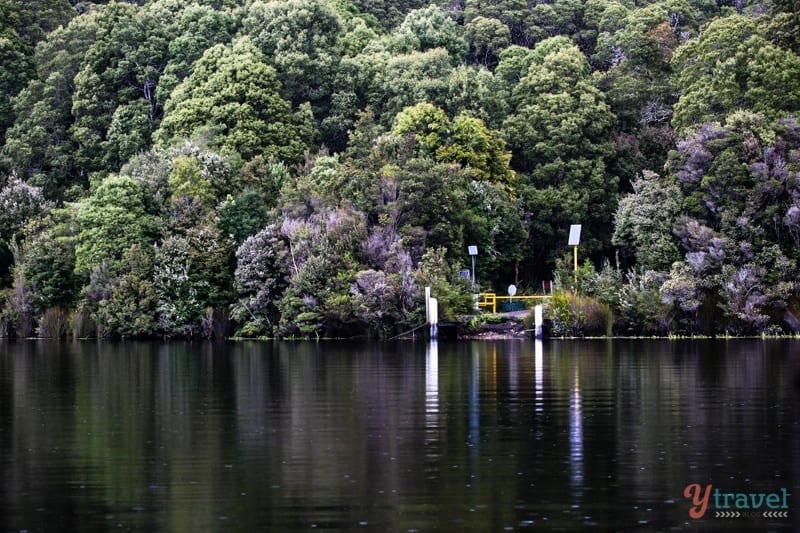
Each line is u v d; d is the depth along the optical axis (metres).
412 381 35.56
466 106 79.56
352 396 31.55
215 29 90.56
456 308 60.06
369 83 87.00
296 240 63.00
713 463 21.14
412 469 20.78
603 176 77.19
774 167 61.28
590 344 54.44
